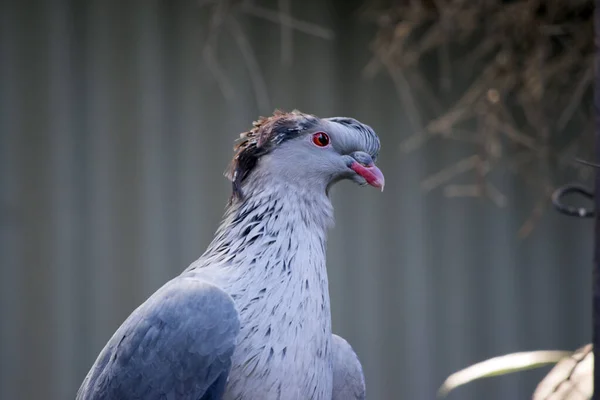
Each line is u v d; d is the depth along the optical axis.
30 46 9.52
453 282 10.40
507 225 10.50
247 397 4.89
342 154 5.50
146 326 5.05
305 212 5.34
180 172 9.77
